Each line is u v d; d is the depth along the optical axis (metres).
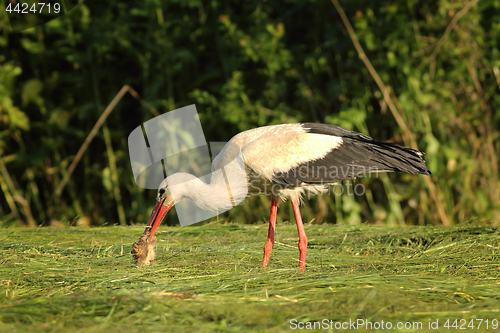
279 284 5.70
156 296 4.96
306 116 12.73
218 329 4.30
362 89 11.98
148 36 12.43
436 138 12.27
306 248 7.44
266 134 7.90
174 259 6.98
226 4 12.91
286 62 11.97
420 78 12.02
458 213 11.98
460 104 12.35
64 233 8.94
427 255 7.07
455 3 11.82
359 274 5.81
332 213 12.11
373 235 8.43
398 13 11.70
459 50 11.82
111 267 6.55
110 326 4.30
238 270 6.39
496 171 12.20
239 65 12.52
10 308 4.70
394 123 12.31
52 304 4.79
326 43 12.15
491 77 12.27
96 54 12.90
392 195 11.71
